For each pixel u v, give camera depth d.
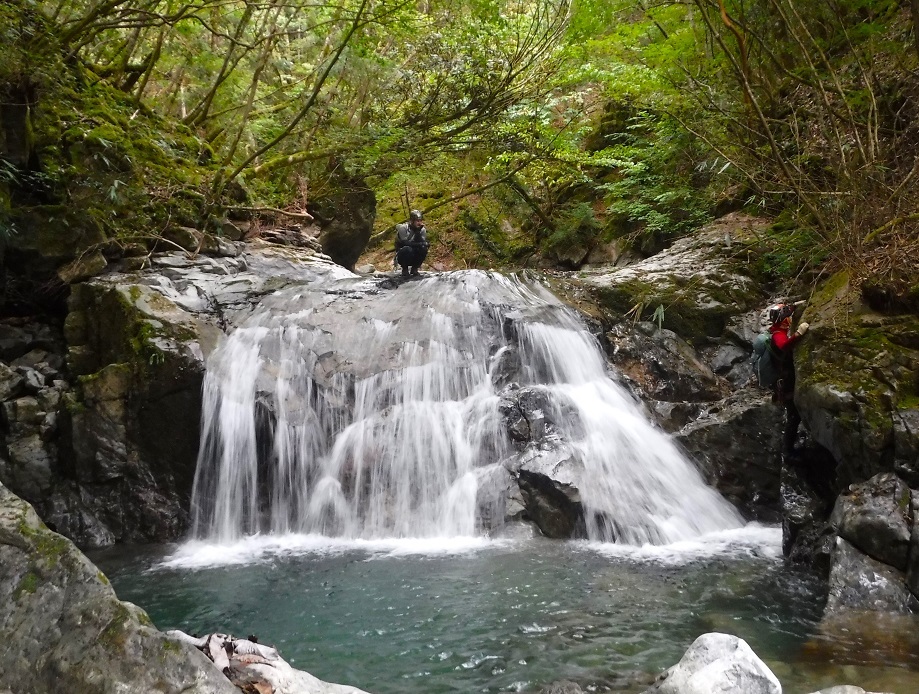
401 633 4.78
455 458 7.68
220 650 3.30
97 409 7.89
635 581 5.74
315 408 8.06
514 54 13.84
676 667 3.43
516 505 7.27
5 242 8.89
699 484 7.75
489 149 16.02
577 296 9.91
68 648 2.89
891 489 5.38
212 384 7.85
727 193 12.10
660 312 9.76
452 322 8.74
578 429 7.86
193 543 7.51
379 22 11.55
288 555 6.84
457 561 6.40
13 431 7.91
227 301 9.23
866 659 4.18
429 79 13.62
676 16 9.73
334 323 8.79
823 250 8.29
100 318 8.47
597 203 17.30
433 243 19.28
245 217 11.97
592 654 4.37
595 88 17.62
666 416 8.52
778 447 7.85
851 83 8.70
